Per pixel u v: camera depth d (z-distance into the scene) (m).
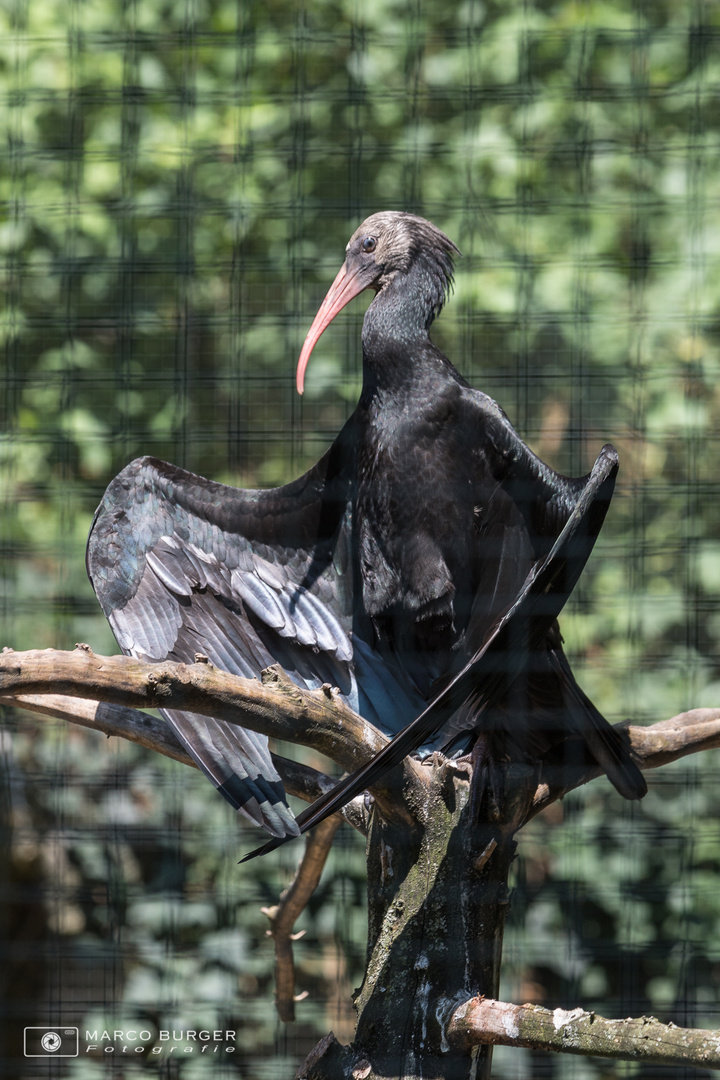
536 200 11.30
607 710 11.43
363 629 7.39
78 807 11.33
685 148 10.73
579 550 5.71
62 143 11.41
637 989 11.07
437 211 11.46
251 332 11.62
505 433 7.14
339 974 10.16
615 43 11.14
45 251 11.60
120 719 6.35
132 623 6.84
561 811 11.82
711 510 11.67
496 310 11.52
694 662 11.32
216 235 11.55
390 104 11.15
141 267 10.91
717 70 11.10
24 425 11.62
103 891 10.51
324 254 11.41
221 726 5.88
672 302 11.54
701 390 11.62
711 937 11.04
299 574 7.34
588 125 11.08
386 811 5.84
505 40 11.27
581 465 11.72
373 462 7.34
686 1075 10.15
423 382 7.36
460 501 7.19
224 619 7.03
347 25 11.14
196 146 11.09
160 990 10.89
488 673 5.69
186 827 10.93
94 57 11.23
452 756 6.69
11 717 11.09
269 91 11.10
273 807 5.66
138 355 11.55
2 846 10.74
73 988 10.79
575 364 11.62
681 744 6.69
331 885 11.27
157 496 7.19
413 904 5.80
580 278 11.44
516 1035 5.38
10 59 11.30
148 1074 10.52
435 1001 5.69
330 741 5.45
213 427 11.66
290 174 11.32
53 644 11.56
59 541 11.66
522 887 10.76
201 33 10.47
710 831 10.91
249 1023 11.07
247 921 11.15
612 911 11.17
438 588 7.16
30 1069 10.37
